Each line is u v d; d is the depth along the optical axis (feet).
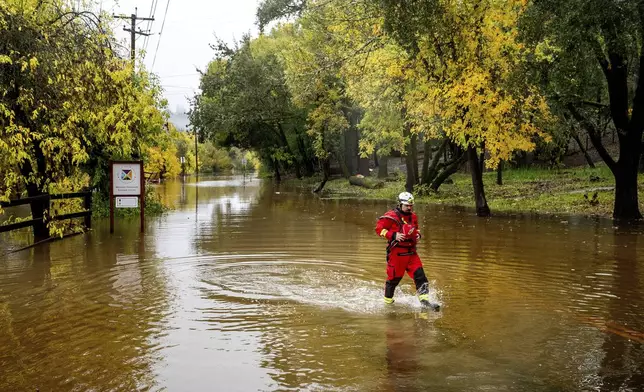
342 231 52.24
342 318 22.99
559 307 24.72
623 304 25.20
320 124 111.34
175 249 41.32
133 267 34.14
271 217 65.62
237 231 52.24
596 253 38.50
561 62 52.47
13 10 37.52
